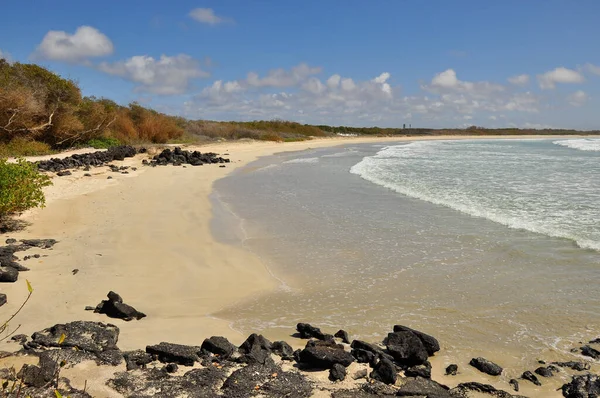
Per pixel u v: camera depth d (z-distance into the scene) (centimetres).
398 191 1669
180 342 563
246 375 469
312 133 7944
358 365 507
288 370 492
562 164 2609
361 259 906
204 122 5388
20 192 1072
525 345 563
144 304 689
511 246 949
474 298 705
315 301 713
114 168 2177
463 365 520
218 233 1122
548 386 476
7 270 736
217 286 778
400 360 521
